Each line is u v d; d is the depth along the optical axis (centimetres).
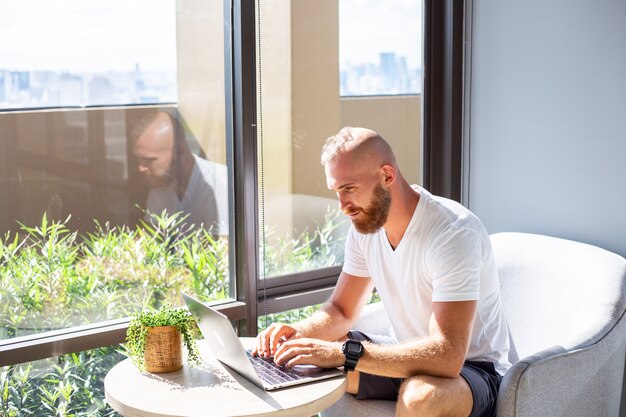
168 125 269
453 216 235
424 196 238
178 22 268
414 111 332
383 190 230
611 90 286
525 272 275
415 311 242
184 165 274
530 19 309
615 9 282
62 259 252
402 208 235
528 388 218
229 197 285
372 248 249
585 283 258
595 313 247
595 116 291
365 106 317
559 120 303
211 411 190
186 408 192
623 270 256
